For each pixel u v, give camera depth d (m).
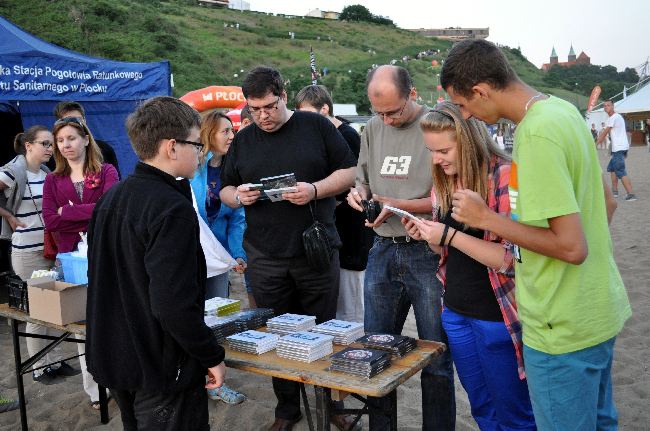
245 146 3.14
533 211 1.60
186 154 2.01
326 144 3.08
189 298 1.83
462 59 1.73
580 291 1.68
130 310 1.91
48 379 4.04
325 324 2.46
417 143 2.69
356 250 3.66
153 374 1.90
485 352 2.20
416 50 95.88
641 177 14.27
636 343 4.09
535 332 1.76
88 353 2.03
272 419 3.31
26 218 4.17
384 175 2.80
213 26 72.44
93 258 2.03
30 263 4.20
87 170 3.70
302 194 2.82
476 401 2.37
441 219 2.36
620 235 7.42
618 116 10.25
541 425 1.82
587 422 1.76
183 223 1.86
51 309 2.74
